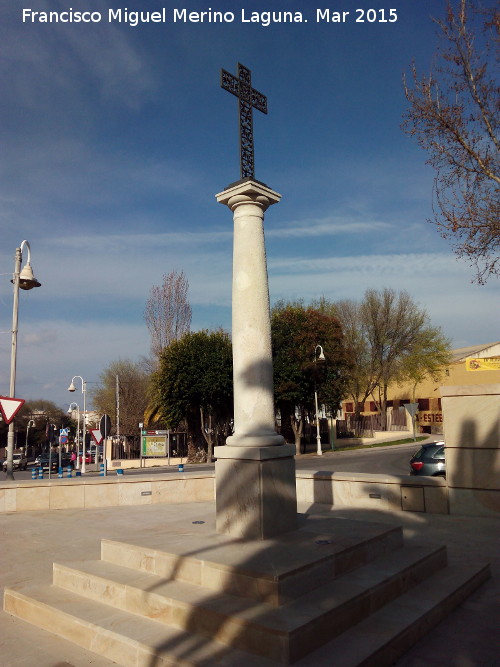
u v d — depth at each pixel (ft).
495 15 37.09
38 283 54.34
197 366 107.65
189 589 15.47
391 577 16.14
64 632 15.60
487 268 39.68
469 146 38.73
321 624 13.01
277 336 114.42
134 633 14.06
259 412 19.99
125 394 177.27
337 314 148.25
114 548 18.78
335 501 34.68
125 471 106.73
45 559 23.89
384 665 12.76
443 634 14.75
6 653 14.49
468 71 38.29
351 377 131.75
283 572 14.16
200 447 119.14
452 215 39.73
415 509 30.60
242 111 22.62
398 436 139.64
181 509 37.09
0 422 222.89
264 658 12.32
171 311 132.67
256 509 18.21
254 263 21.24
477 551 22.82
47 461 126.72
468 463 28.45
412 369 146.20
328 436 139.44
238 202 21.85
